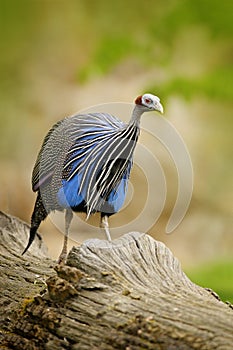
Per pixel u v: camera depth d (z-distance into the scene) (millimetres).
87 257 6629
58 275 6367
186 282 6746
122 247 6957
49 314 6102
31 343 6227
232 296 10070
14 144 20844
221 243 18516
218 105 20766
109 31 22281
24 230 9312
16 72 22359
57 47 22797
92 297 6098
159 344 5422
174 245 18172
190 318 5547
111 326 5758
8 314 6809
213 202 19625
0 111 21375
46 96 21859
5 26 22625
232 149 20484
